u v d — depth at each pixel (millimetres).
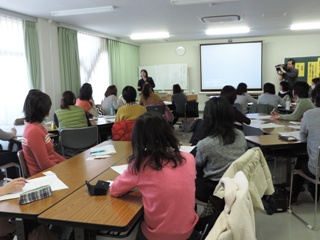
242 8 5309
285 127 3475
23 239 1487
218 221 1071
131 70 9562
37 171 2273
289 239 2461
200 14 5695
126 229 1248
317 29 7852
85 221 1286
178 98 6953
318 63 8938
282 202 2910
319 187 3096
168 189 1327
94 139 3441
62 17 5664
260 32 8281
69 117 3762
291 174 2990
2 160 3262
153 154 1379
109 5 4867
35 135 2211
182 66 9734
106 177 1879
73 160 2283
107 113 5457
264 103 5027
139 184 1396
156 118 1418
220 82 9688
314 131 2547
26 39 5371
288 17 6176
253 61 9359
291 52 9164
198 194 2062
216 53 9586
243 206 1053
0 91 4949
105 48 8062
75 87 6672
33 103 2258
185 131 7051
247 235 1020
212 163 2037
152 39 9102
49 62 5910
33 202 1502
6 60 5039
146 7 5059
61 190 1665
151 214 1353
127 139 3178
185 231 1358
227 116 2027
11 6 4738
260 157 1737
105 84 8078
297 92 3938
